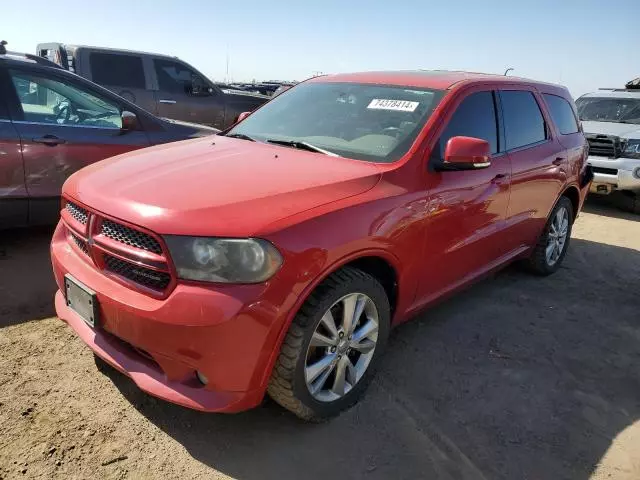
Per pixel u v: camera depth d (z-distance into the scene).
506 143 4.09
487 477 2.52
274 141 3.62
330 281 2.58
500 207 3.93
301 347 2.47
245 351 2.30
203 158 3.16
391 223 2.85
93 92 5.11
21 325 3.46
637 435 2.91
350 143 3.37
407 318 3.36
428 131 3.28
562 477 2.56
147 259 2.35
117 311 2.41
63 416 2.65
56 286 4.07
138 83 9.23
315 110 3.86
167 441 2.57
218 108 10.10
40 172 4.68
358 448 2.63
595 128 9.09
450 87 3.64
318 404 2.69
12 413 2.63
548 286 5.04
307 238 2.42
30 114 4.68
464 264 3.71
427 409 2.98
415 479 2.47
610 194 9.28
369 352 2.95
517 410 3.04
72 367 3.05
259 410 2.86
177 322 2.24
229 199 2.46
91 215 2.62
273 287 2.31
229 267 2.26
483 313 4.30
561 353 3.75
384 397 3.05
